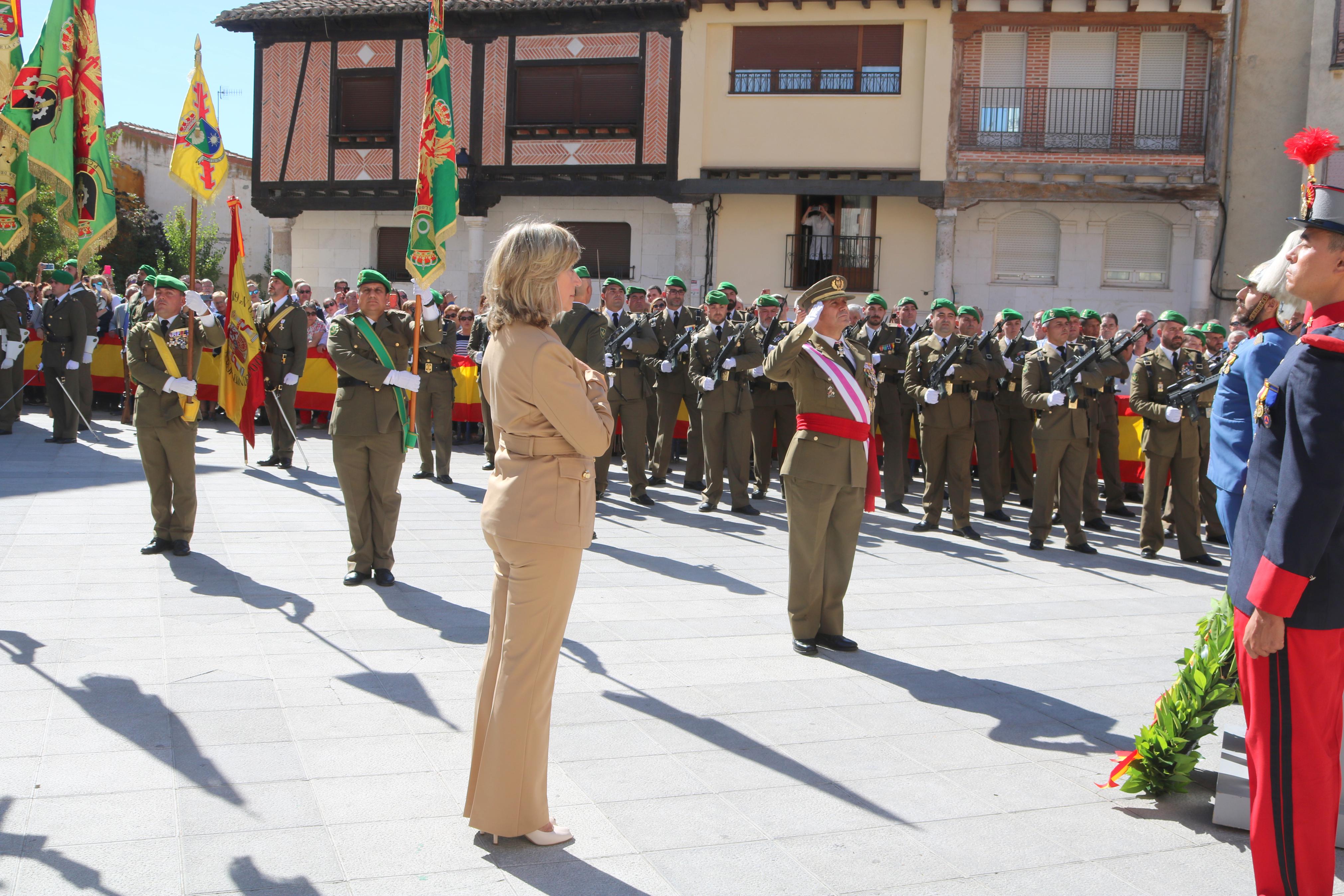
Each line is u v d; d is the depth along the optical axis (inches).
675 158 912.9
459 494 438.3
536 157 936.9
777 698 208.1
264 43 979.3
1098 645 255.6
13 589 261.7
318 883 131.5
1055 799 166.1
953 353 398.6
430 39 304.8
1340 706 123.8
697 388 451.5
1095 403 390.6
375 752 171.9
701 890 133.7
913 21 868.0
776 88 898.7
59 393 526.3
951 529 420.5
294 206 990.4
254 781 159.3
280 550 319.0
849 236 908.0
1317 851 122.7
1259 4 855.7
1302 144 125.6
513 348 139.6
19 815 145.5
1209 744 186.4
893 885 136.9
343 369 277.6
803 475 236.1
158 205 1453.0
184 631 233.3
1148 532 376.2
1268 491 122.6
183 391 294.7
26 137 266.1
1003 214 881.5
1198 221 850.1
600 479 450.9
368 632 238.1
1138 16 839.1
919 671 229.9
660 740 183.6
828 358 239.1
